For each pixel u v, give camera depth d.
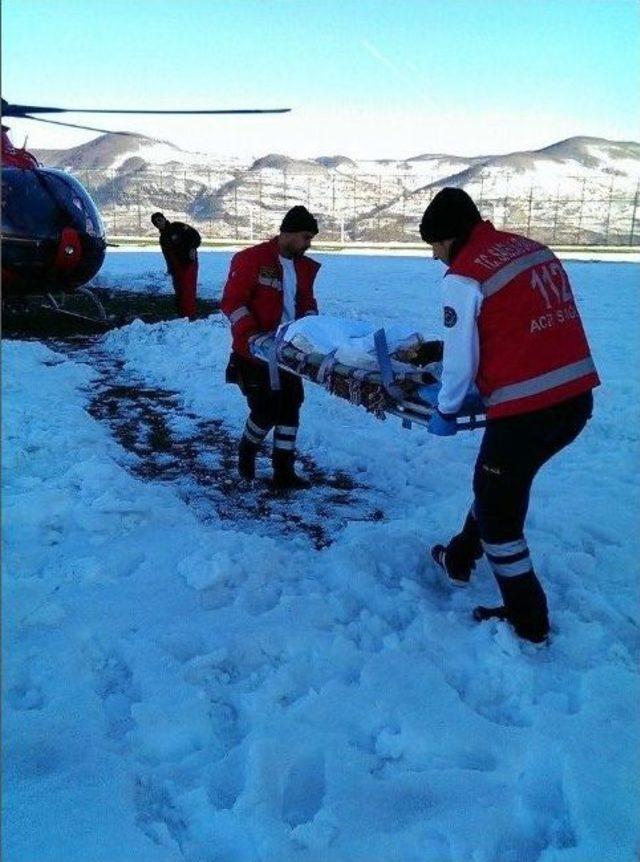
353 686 2.81
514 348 2.87
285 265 4.54
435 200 3.06
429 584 3.71
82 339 10.93
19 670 2.83
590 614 3.40
